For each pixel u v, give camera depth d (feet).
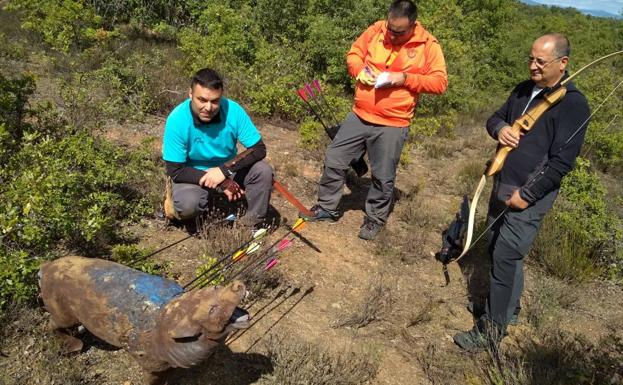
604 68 42.65
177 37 42.14
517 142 10.68
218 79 12.17
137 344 7.69
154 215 15.03
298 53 36.37
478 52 63.41
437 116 36.29
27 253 10.59
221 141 13.66
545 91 10.48
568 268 15.75
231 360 10.48
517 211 10.91
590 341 13.11
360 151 15.71
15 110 15.93
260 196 14.23
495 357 11.54
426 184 22.48
